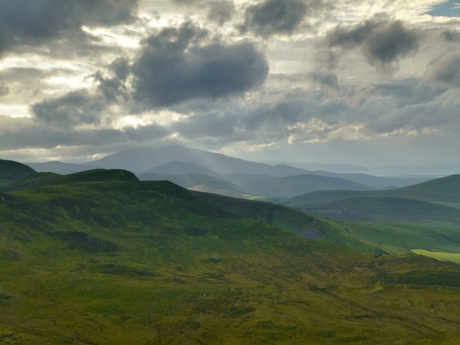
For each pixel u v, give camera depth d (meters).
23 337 161.25
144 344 177.38
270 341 180.00
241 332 188.12
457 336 184.00
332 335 186.12
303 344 177.50
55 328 181.12
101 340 176.12
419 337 184.12
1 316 185.38
